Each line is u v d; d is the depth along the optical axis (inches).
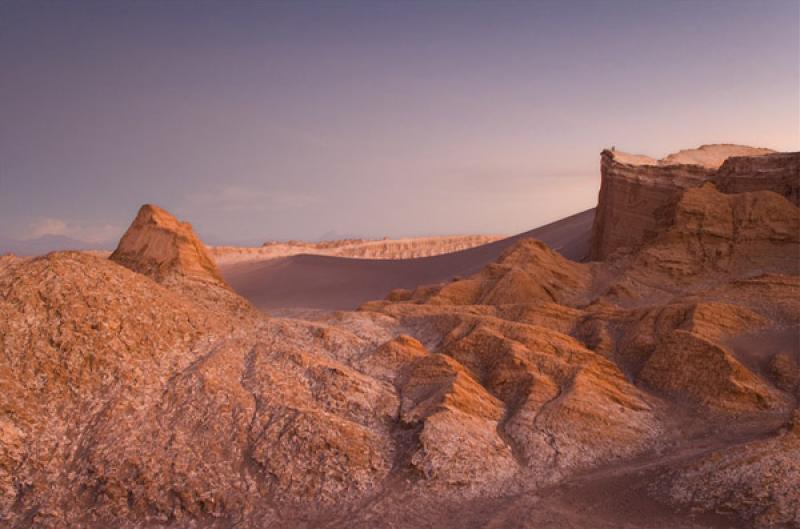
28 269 1144.2
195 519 863.1
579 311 1609.3
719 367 1197.1
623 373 1310.3
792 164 2396.7
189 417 1003.9
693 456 964.0
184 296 1414.9
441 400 1067.9
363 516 859.4
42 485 880.3
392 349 1293.1
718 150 4060.0
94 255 1288.1
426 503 889.5
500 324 1419.8
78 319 1080.8
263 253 7219.5
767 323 1391.5
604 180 3147.1
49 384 995.9
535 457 996.6
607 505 856.3
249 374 1124.5
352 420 1059.9
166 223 1717.5
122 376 1042.1
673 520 800.3
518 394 1169.4
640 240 2687.0
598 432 1054.4
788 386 1173.7
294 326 1395.2
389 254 7844.5
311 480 924.6
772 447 871.7
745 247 2065.7
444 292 2068.2
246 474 933.2
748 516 774.5
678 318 1418.6
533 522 813.9
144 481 887.1
